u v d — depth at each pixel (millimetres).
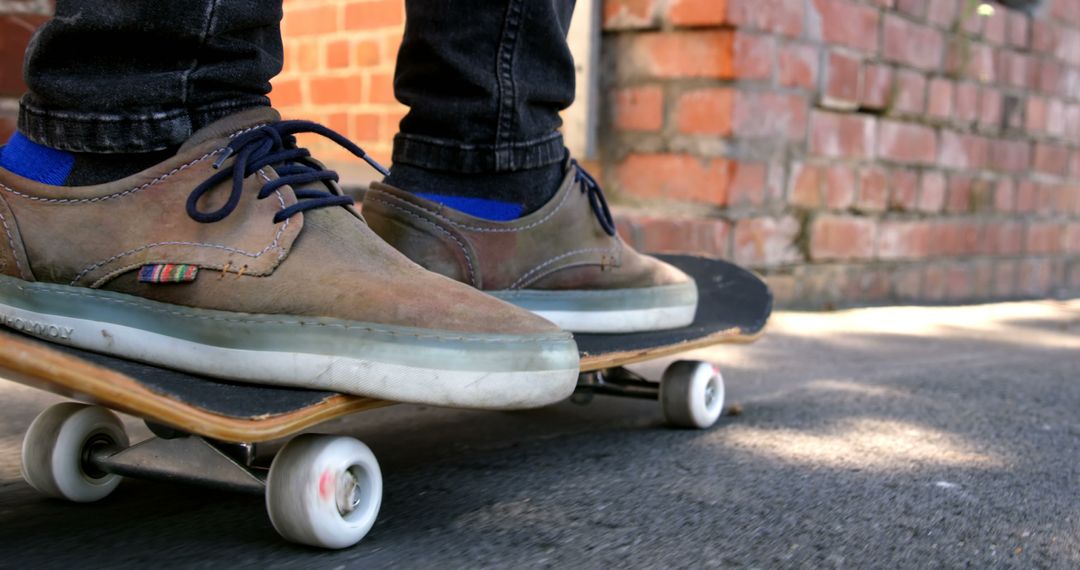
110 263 861
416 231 1130
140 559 775
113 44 865
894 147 2941
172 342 852
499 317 884
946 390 1646
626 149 2531
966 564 821
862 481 1062
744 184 2443
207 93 890
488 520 899
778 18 2473
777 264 2588
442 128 1184
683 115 2436
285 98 3270
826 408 1473
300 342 831
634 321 1287
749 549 839
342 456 791
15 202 865
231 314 845
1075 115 3854
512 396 872
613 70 2533
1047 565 827
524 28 1182
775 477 1070
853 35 2725
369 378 830
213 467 828
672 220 2322
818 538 872
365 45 2973
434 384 840
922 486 1049
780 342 2141
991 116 3371
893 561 822
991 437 1303
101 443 921
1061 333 2551
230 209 858
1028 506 991
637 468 1100
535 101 1216
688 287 1374
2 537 817
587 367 1077
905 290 3062
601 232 1284
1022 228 3619
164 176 872
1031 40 3527
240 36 914
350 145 1008
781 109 2521
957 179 3246
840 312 2713
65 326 859
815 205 2678
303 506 773
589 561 800
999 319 2801
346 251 888
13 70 1764
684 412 1292
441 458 1133
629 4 2477
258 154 886
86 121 862
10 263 860
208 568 758
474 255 1147
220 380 852
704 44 2391
